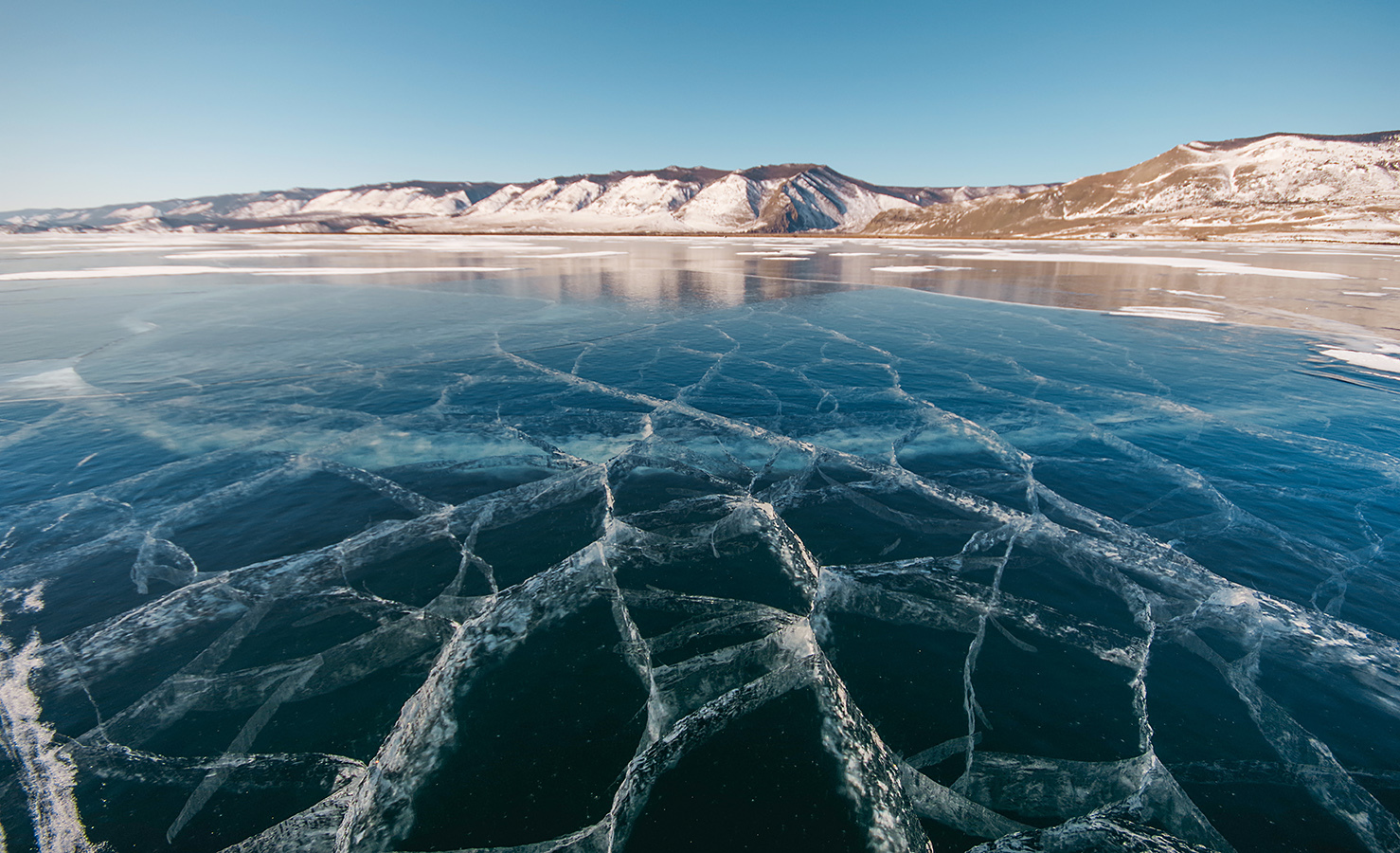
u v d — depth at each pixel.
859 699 3.99
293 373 12.12
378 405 10.27
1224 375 12.06
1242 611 4.91
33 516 6.49
